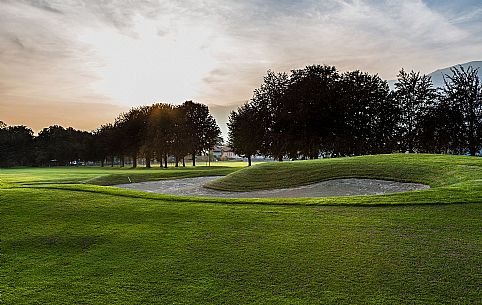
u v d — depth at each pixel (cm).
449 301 561
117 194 1503
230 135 6900
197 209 1213
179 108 8400
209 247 830
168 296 596
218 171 4288
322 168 2539
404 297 575
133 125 8975
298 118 4891
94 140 11281
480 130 4416
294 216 1090
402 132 5091
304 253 775
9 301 586
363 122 4962
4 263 759
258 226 991
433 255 744
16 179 3816
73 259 776
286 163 2889
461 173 1923
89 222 1062
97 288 632
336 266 702
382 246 803
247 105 6266
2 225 1034
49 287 639
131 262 752
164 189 2897
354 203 1220
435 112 4797
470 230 895
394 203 1190
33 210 1202
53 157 12288
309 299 575
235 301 573
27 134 13062
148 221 1067
